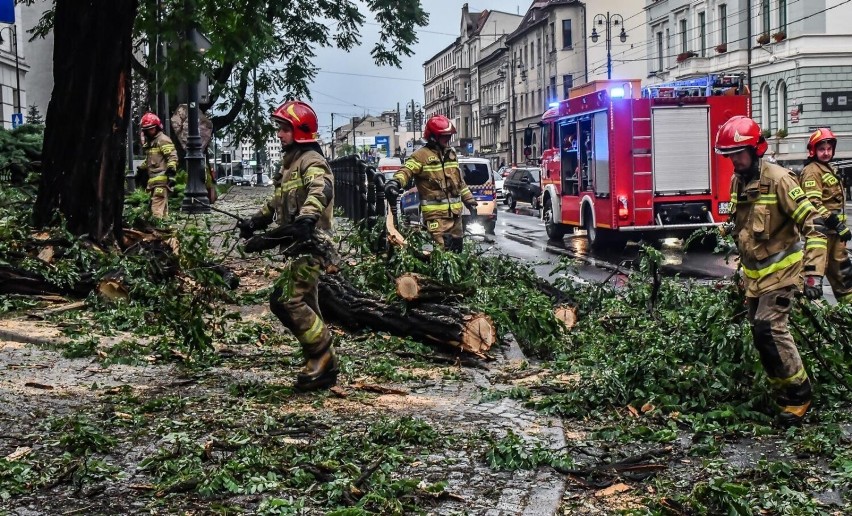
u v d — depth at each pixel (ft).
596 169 64.03
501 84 334.03
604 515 14.53
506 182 130.11
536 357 27.40
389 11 88.48
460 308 26.32
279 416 19.38
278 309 21.22
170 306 24.61
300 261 20.47
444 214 36.86
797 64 145.69
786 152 149.18
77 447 16.84
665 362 21.57
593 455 17.47
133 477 15.67
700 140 61.82
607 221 62.44
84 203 35.81
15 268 31.73
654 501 14.88
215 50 34.32
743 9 161.38
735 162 19.89
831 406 20.61
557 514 14.57
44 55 179.11
